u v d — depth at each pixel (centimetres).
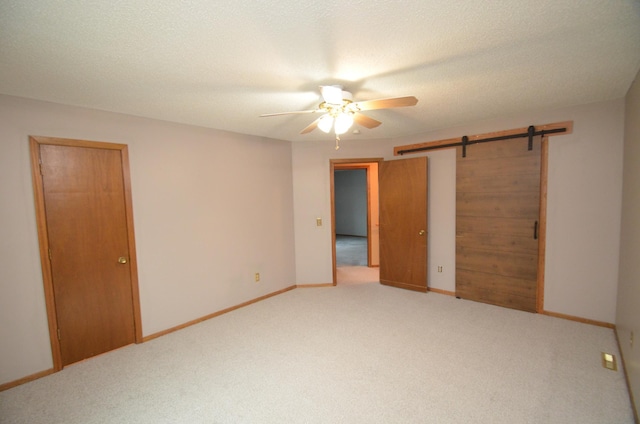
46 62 187
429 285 456
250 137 416
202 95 253
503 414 201
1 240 238
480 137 383
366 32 162
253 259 423
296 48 178
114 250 297
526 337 301
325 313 378
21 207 246
